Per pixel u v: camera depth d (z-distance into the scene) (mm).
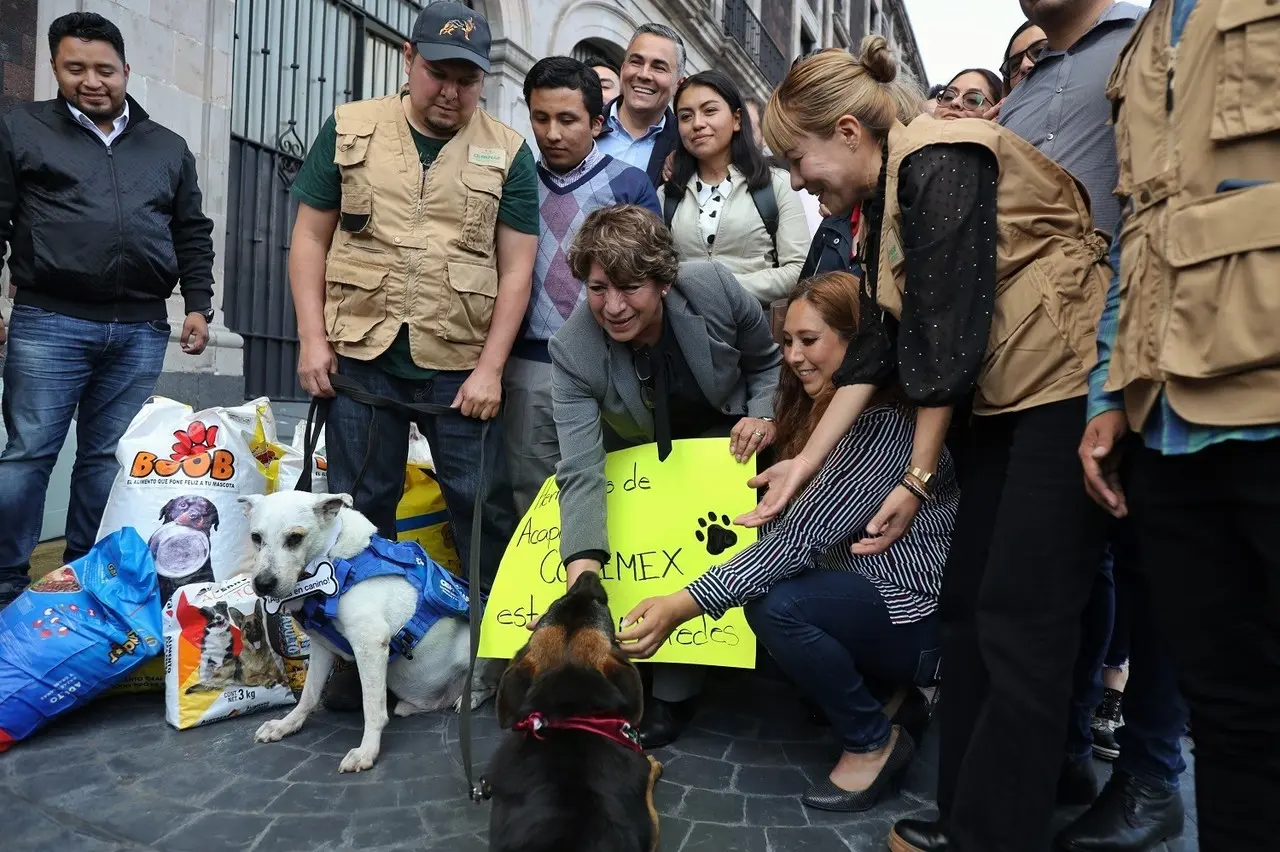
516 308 2877
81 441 3457
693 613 2000
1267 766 1202
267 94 7422
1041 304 1495
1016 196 1528
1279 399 1067
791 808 2092
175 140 3561
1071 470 1491
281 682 2615
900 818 2057
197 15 6082
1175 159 1209
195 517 2709
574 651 1734
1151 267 1246
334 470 2764
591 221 2217
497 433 2938
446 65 2611
